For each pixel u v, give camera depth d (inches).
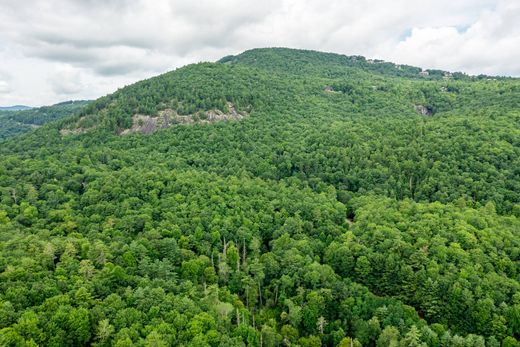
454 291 3695.9
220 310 3496.6
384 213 5172.2
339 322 3676.2
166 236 4468.5
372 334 3501.5
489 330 3481.8
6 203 5012.3
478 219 4778.5
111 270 3533.5
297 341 3543.3
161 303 3235.7
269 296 4131.4
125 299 3277.6
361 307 3754.9
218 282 4106.8
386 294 4173.2
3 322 2714.1
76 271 3516.2
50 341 2723.9
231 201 5492.1
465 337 3538.4
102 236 4266.7
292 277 4128.9
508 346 3299.7
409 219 4992.6
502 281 3732.8
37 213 4840.1
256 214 5285.4
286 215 5393.7
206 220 4904.0
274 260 4382.4
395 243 4330.7
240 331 3302.2
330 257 4515.3
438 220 4776.1
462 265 3969.0
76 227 4603.8
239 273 4165.8
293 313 3698.3
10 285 3083.2
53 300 2970.0
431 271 3937.0
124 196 5265.8
